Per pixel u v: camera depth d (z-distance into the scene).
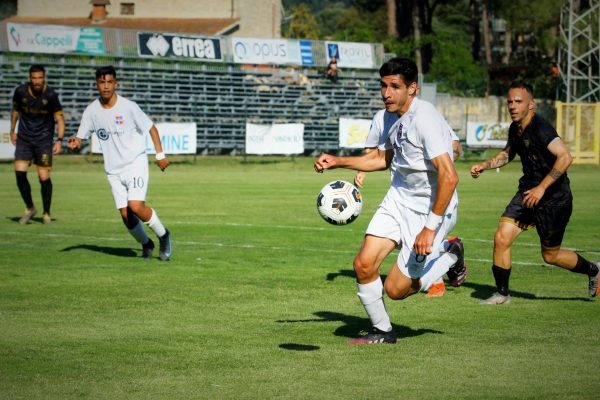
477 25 149.75
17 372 13.30
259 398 11.90
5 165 71.00
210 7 123.38
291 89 96.38
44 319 17.31
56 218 37.28
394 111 14.67
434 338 15.77
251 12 124.19
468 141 89.31
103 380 12.85
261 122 94.19
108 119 24.42
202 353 14.52
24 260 25.38
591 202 47.34
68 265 24.52
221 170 74.38
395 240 15.01
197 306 18.80
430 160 14.45
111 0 125.81
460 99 108.38
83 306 18.69
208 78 92.12
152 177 65.25
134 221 25.31
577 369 13.56
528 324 17.12
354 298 19.91
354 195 16.22
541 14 138.12
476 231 33.97
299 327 16.72
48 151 34.59
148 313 17.98
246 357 14.24
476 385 12.60
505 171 80.94
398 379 12.91
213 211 41.03
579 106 90.31
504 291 19.50
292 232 33.16
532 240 31.83
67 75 84.81
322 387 12.45
